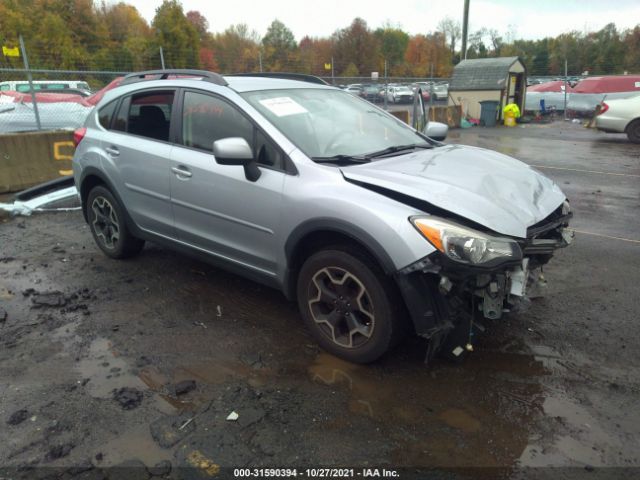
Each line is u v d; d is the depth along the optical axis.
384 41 60.16
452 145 4.37
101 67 19.73
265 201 3.46
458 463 2.45
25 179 8.09
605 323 3.78
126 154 4.50
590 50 53.91
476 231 2.82
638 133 14.84
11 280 4.66
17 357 3.39
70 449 2.55
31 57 21.45
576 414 2.79
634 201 7.53
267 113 3.67
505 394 2.96
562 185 8.76
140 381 3.11
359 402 2.90
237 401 2.91
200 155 3.91
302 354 3.40
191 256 4.25
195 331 3.71
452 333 3.13
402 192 2.98
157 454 2.52
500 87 20.98
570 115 22.41
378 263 3.02
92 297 4.27
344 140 3.75
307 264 3.34
